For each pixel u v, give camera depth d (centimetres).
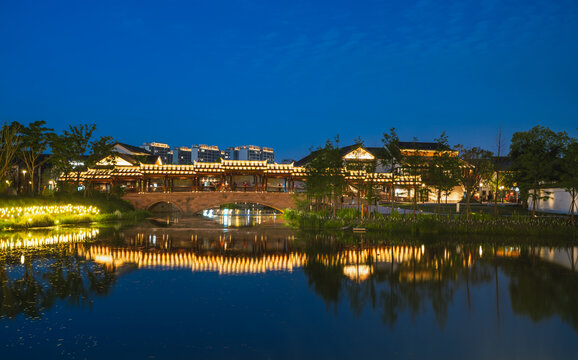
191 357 1073
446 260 2495
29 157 6141
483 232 3816
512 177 5684
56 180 7144
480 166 4922
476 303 1591
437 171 4469
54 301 1559
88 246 3002
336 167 5344
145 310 1460
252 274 2072
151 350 1113
